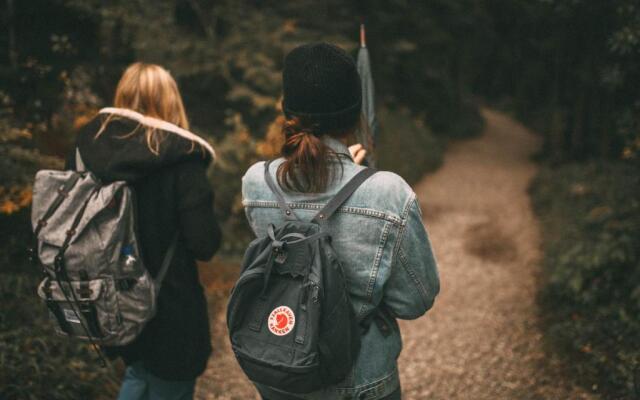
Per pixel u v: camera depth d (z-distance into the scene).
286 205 1.39
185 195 1.87
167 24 6.54
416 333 4.21
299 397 1.43
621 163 8.48
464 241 6.86
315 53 1.35
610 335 3.62
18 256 3.64
